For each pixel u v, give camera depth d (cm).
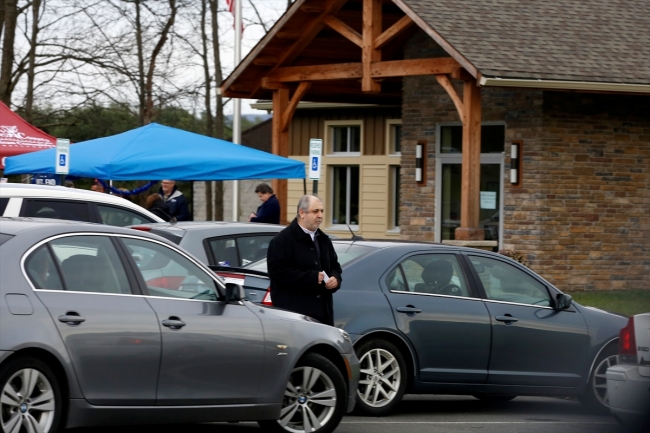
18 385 993
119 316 1067
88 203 1916
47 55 4562
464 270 1536
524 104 2892
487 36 2605
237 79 3077
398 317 1457
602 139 2931
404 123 3216
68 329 1024
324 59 3172
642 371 1280
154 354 1089
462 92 3067
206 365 1135
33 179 2683
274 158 2497
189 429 1347
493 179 3011
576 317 1598
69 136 5188
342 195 4128
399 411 1567
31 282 1019
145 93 4772
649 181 2998
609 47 2750
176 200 2653
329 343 1259
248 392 1176
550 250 2872
